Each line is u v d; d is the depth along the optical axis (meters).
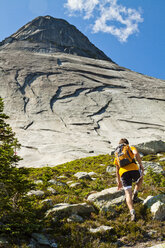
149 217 5.47
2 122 8.86
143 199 6.45
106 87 92.00
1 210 4.99
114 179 10.91
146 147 21.61
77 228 4.95
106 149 44.62
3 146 6.98
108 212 5.77
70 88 83.75
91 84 90.56
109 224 5.27
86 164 18.98
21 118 60.25
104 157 21.75
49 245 4.40
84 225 5.14
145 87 100.38
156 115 74.62
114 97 83.44
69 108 70.44
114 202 6.08
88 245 4.41
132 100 83.81
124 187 5.53
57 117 63.44
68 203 6.31
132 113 73.31
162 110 79.81
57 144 45.97
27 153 40.75
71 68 103.06
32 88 80.31
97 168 16.16
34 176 12.58
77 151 41.84
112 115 70.00
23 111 64.75
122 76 110.44
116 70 122.81
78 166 18.19
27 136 49.97
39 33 166.00
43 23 185.00
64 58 119.06
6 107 65.06
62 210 5.54
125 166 5.64
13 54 110.31
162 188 7.71
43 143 46.34
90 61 128.50
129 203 5.37
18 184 5.60
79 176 11.98
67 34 180.12
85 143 47.94
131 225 5.15
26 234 4.70
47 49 140.88
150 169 10.05
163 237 4.79
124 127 62.81
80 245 4.42
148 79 116.44
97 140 51.03
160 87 103.12
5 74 85.75
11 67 92.25
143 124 66.38
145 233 4.94
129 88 95.44
